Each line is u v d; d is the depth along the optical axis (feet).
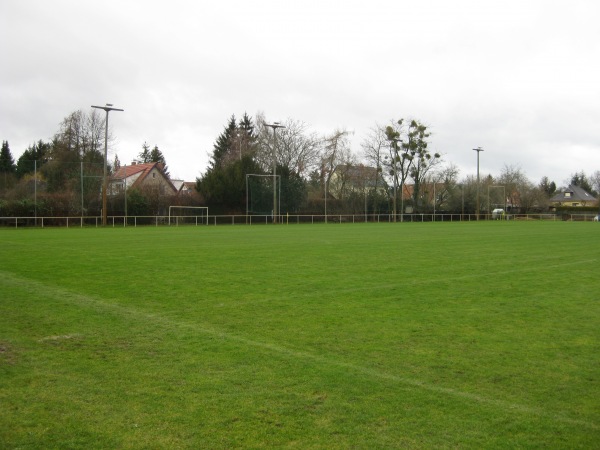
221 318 29.68
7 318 29.37
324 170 244.01
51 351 23.11
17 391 18.34
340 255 64.34
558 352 23.48
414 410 16.97
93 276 45.32
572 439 15.12
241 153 253.65
